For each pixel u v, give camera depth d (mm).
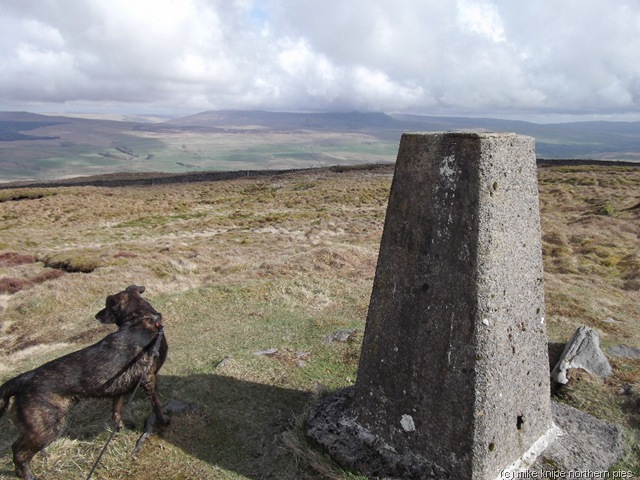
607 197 15492
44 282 7297
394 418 2148
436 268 1973
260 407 2707
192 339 3994
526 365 2090
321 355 3416
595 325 4660
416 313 2043
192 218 18516
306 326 4137
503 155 1907
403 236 2076
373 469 2094
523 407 2102
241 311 4855
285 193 24203
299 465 2236
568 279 6688
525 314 2070
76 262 8820
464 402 1918
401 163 2078
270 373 3092
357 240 11312
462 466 1938
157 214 19750
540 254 2135
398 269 2104
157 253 9977
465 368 1910
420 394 2049
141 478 2164
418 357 2045
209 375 3041
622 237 10117
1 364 4082
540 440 2211
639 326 4766
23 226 17016
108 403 2648
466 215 1881
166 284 6719
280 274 6797
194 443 2381
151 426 2432
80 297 6254
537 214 2104
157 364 2342
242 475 2195
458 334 1922
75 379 2047
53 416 2004
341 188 24141
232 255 9680
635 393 2875
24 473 2018
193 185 30391
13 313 5887
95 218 18797
